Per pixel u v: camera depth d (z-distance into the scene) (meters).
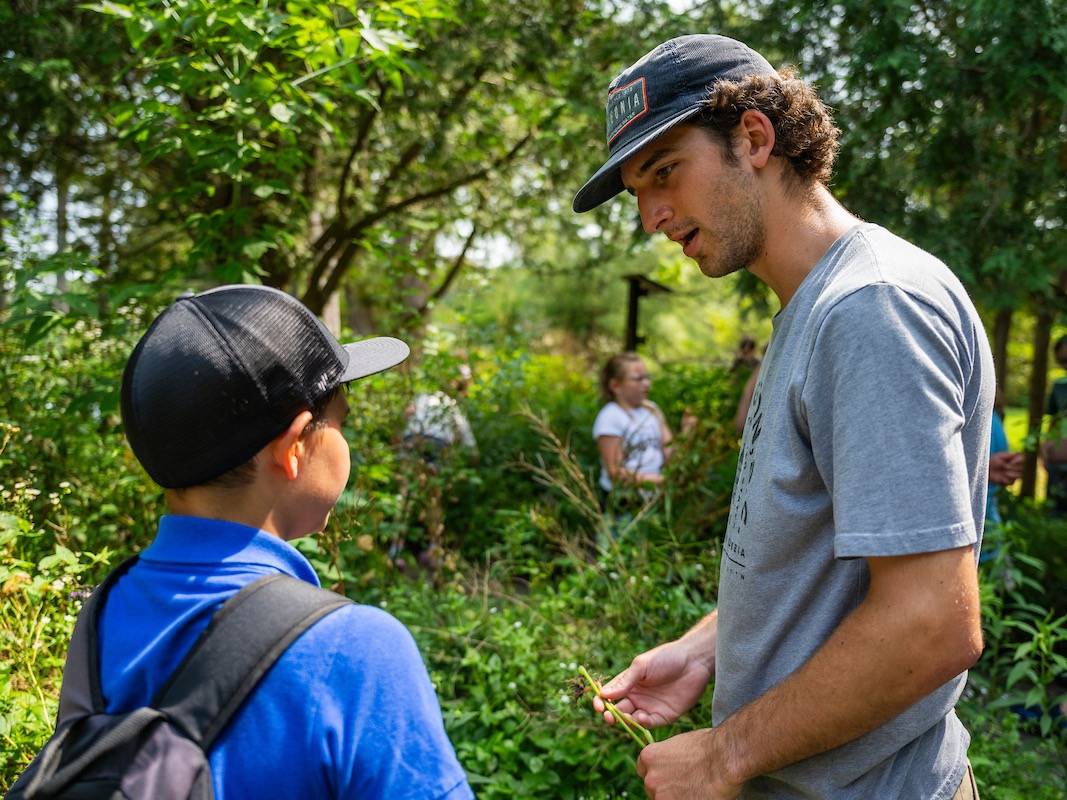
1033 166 4.41
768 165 1.31
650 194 1.37
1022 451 4.11
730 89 1.29
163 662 0.91
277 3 3.13
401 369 4.39
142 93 4.83
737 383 6.88
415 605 3.09
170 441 0.95
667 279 8.38
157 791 0.81
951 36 4.26
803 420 1.19
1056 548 4.59
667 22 5.01
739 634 1.29
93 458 3.26
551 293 11.61
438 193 6.11
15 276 3.19
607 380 4.74
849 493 1.08
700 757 1.26
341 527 2.93
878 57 4.03
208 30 2.74
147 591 0.96
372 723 0.89
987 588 2.86
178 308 0.99
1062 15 3.65
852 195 4.50
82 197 5.94
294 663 0.89
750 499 1.28
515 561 3.68
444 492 4.30
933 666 1.06
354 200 6.24
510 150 6.86
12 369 3.51
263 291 1.02
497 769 2.57
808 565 1.21
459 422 4.70
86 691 0.94
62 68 4.38
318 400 1.02
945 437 1.06
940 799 1.27
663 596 2.98
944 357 1.10
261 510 1.00
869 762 1.21
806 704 1.13
